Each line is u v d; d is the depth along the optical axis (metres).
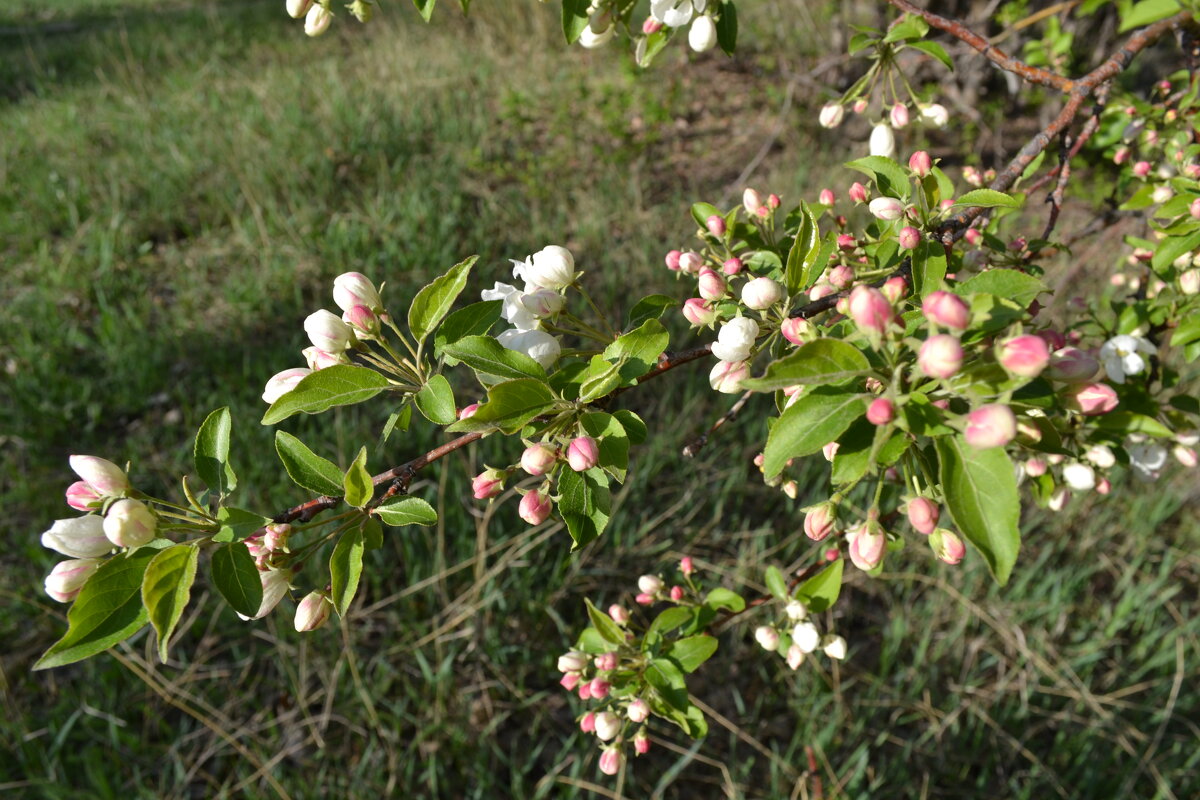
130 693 0.74
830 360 0.23
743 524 0.91
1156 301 0.44
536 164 1.47
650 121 1.58
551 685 0.80
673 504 0.91
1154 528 0.94
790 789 0.72
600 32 0.44
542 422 0.28
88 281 1.20
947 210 0.33
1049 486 0.38
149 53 2.09
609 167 1.44
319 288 1.18
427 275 1.18
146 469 0.93
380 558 0.85
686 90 1.75
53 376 1.03
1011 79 1.18
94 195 1.40
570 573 0.84
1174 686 0.77
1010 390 0.22
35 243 1.30
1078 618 0.88
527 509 0.29
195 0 2.92
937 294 0.22
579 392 0.28
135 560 0.25
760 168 1.48
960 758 0.76
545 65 1.85
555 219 1.32
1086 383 0.27
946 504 0.22
